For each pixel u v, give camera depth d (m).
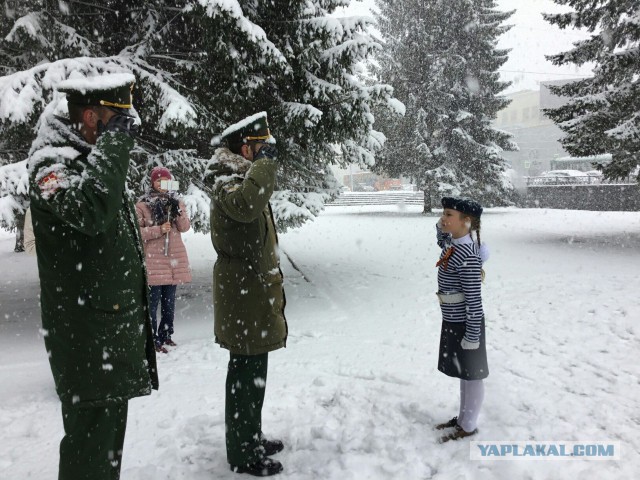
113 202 1.95
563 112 14.40
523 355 4.61
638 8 13.11
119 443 2.33
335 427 3.29
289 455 2.98
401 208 33.03
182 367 4.66
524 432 3.13
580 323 5.52
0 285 10.26
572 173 35.19
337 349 5.01
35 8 6.36
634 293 6.77
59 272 2.04
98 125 2.09
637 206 25.45
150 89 6.45
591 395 3.66
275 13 7.43
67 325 2.05
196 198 7.03
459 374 3.02
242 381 2.76
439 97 27.30
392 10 27.70
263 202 2.62
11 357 5.31
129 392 2.16
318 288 8.53
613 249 11.83
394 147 27.55
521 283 8.02
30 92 5.48
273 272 2.84
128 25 7.40
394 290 8.12
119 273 2.13
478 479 2.65
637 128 12.16
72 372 2.05
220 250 2.87
